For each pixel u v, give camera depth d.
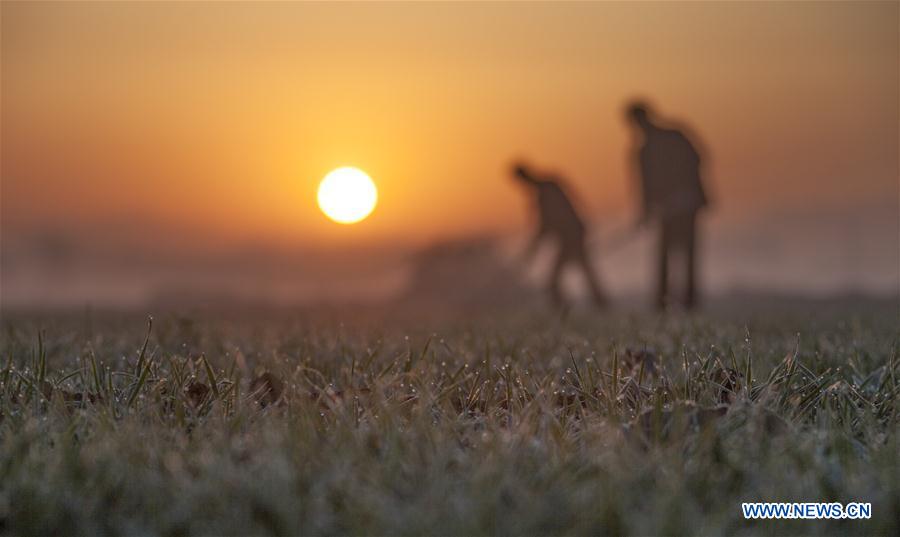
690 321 7.38
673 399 3.44
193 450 2.88
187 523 2.31
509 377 3.90
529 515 2.22
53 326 6.96
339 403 3.37
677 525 2.15
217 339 6.19
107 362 4.82
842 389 3.56
